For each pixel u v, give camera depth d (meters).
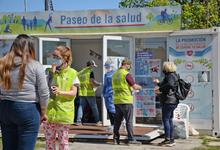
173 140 10.77
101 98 14.45
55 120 6.93
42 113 5.74
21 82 5.52
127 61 10.59
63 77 7.05
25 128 5.56
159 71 13.71
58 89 6.93
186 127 11.98
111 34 13.46
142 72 13.88
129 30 13.32
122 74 10.45
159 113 13.74
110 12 13.45
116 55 13.46
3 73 5.57
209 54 12.44
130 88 10.54
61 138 7.02
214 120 12.41
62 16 13.80
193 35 12.61
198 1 26.44
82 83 13.78
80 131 12.23
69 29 13.76
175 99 10.57
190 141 11.55
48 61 13.72
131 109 10.62
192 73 12.64
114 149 10.21
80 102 13.73
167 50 12.99
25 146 5.55
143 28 13.19
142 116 13.94
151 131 12.10
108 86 12.11
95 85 13.82
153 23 13.07
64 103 6.98
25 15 14.02
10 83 5.54
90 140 11.41
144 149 10.23
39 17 13.93
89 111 14.27
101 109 14.48
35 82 5.63
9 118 5.57
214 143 11.25
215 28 12.32
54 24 13.85
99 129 12.70
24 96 5.54
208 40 12.45
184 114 12.38
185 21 23.94
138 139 11.21
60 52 7.13
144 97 13.90
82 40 15.23
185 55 12.73
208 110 12.48
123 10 13.35
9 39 13.88
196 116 12.60
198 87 12.58
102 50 13.73
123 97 10.50
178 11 12.82
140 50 13.89
